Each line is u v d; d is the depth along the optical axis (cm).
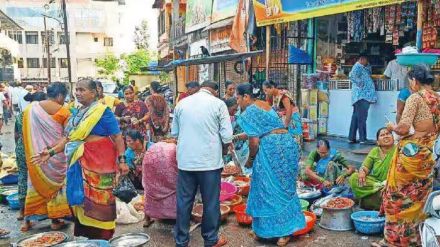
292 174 467
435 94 397
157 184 516
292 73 1105
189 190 453
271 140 461
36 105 509
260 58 1179
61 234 484
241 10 1148
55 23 5112
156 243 487
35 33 5106
